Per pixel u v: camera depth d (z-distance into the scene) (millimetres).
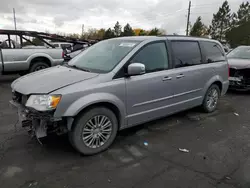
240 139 3678
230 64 6910
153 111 3652
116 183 2459
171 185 2447
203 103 4773
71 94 2676
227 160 2998
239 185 2482
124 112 3246
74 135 2840
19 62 7738
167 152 3176
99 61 3457
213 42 4930
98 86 2895
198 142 3525
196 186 2441
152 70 3535
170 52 3826
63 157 2965
